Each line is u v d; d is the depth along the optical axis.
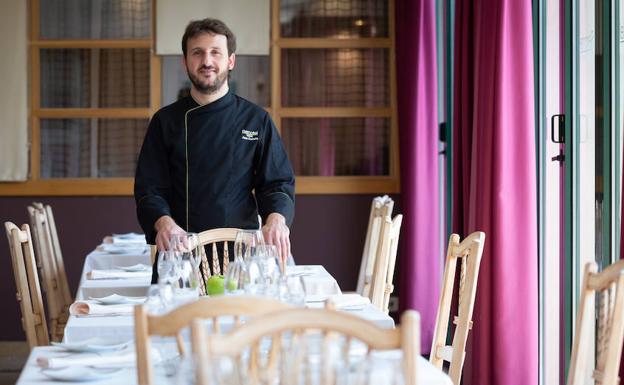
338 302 3.12
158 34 6.88
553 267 4.34
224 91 3.91
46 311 6.82
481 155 4.32
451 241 3.12
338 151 7.06
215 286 3.22
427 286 6.37
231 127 3.90
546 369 4.40
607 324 2.21
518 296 4.18
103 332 2.81
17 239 3.88
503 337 4.17
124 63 6.93
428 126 6.38
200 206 3.88
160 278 2.61
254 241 3.11
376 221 4.89
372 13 7.04
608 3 3.46
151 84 6.93
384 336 1.75
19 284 3.91
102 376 2.19
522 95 4.20
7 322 6.89
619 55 3.46
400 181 6.76
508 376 4.17
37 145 6.90
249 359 1.93
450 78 5.92
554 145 4.27
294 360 1.79
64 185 6.89
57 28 6.89
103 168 6.96
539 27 4.36
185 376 1.84
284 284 2.51
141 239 5.84
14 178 6.80
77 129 6.94
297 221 7.03
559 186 4.21
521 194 4.20
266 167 3.91
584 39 3.88
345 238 7.04
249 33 6.93
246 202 3.94
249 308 1.84
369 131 7.05
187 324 1.83
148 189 3.86
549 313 4.37
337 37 7.02
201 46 3.80
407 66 6.40
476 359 4.34
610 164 3.48
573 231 3.98
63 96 6.91
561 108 4.10
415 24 6.32
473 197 4.48
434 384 2.13
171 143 3.89
